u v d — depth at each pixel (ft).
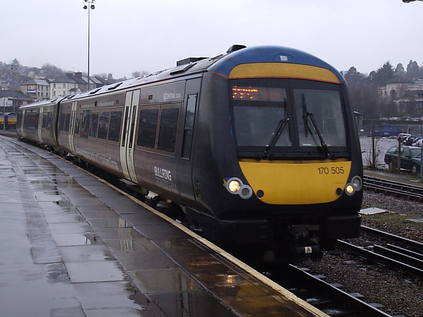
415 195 61.26
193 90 30.78
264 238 26.81
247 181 26.27
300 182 26.78
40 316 17.29
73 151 79.36
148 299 19.11
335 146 28.32
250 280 21.52
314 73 29.12
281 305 18.63
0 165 75.46
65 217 34.91
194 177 29.27
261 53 28.81
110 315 17.47
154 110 38.55
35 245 26.94
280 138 27.37
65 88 469.98
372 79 490.90
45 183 53.98
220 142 26.78
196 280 21.45
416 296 27.02
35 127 129.29
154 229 31.35
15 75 570.05
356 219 28.53
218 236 27.14
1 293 19.53
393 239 39.63
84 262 23.93
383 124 195.72
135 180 44.78
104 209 38.24
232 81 27.71
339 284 28.78
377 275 30.81
